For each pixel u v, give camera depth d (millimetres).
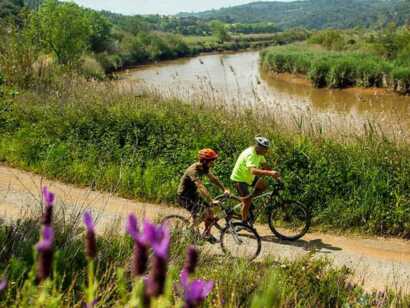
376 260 8688
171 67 66625
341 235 9906
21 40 20281
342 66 44250
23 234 5102
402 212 9875
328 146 11359
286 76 52469
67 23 41375
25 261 4371
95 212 9445
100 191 11461
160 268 1382
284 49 69938
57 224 5570
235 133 12219
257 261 7773
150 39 84125
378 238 9812
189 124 12852
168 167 11820
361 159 10984
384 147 11234
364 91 42562
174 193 11266
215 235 9008
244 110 13797
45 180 11930
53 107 14695
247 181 8586
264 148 8531
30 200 9844
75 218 5988
